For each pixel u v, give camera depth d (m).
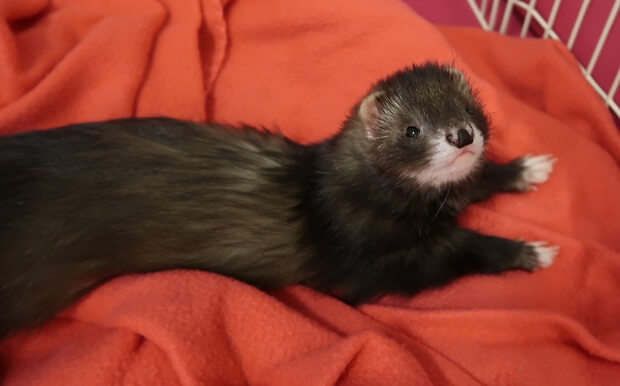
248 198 0.42
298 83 0.52
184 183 0.41
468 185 0.44
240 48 0.53
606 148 0.49
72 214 0.40
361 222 0.42
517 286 0.44
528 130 0.48
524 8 0.54
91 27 0.51
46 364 0.39
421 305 0.44
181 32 0.50
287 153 0.44
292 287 0.44
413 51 0.50
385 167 0.41
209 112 0.52
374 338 0.39
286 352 0.39
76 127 0.42
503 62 0.52
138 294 0.40
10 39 0.48
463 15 0.60
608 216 0.46
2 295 0.40
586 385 0.40
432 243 0.44
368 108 0.41
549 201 0.46
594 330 0.42
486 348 0.41
